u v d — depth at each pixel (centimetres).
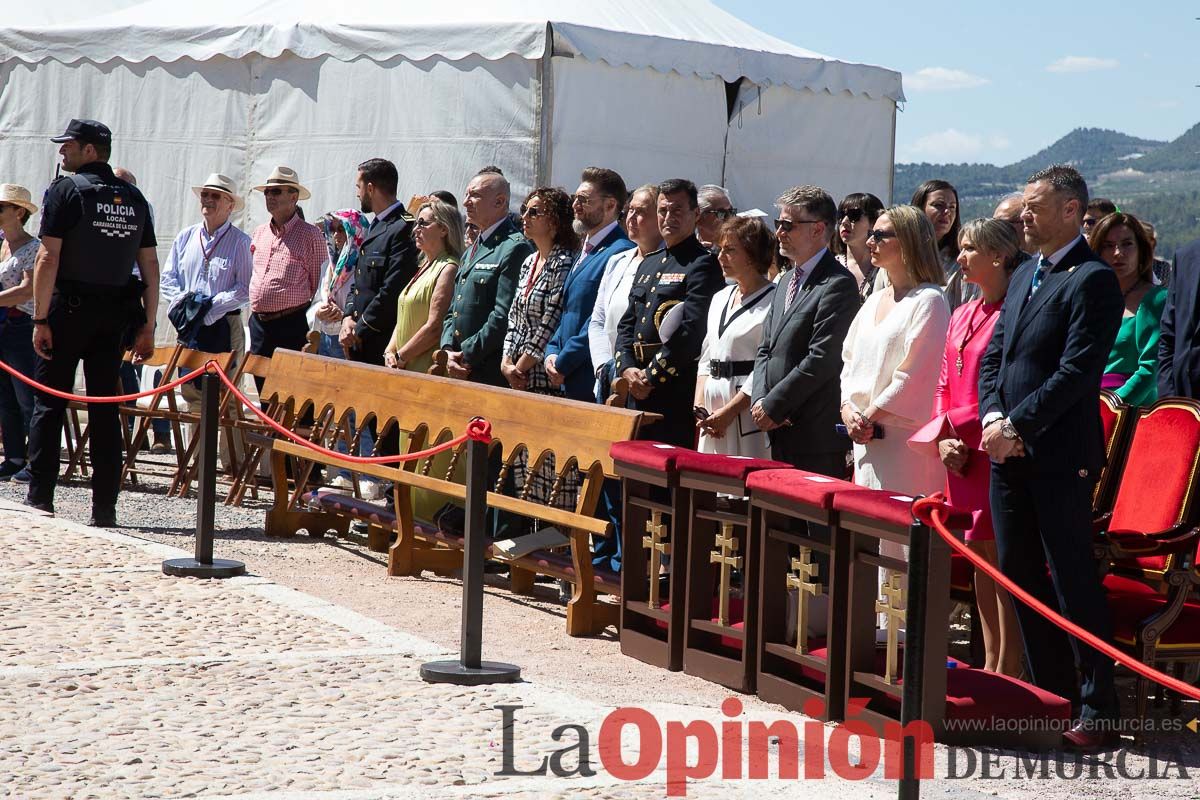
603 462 640
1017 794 434
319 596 702
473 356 809
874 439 600
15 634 577
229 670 533
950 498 561
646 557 627
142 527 852
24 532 782
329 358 875
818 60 1216
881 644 549
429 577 772
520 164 1074
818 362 625
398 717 479
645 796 405
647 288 712
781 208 642
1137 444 592
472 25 1085
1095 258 499
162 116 1227
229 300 1035
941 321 587
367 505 837
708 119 1152
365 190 931
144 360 877
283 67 1177
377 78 1133
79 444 1045
